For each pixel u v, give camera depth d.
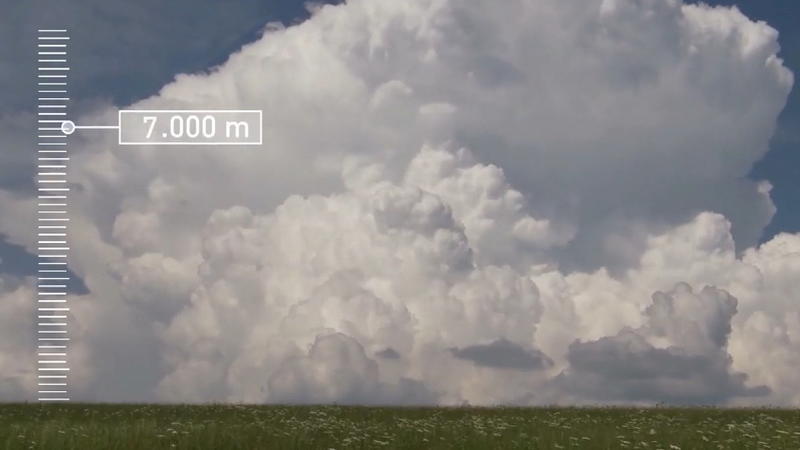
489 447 21.17
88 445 20.03
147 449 20.12
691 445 21.52
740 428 23.61
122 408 29.12
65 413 27.19
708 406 31.33
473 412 29.22
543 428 23.72
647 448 20.78
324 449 20.66
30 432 21.09
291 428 23.31
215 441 21.05
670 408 31.00
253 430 22.88
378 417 27.70
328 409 29.70
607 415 28.61
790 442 21.69
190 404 30.77
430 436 22.64
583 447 20.92
